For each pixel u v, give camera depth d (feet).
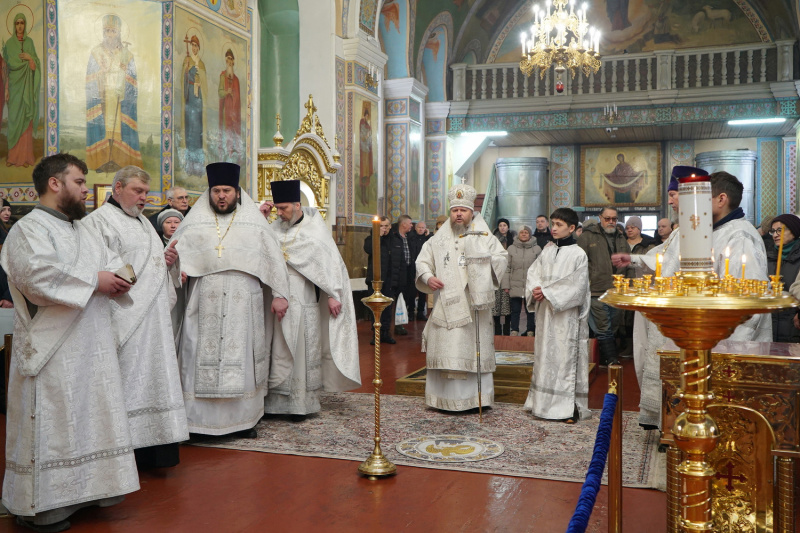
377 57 45.93
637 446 15.92
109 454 11.57
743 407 8.99
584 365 18.70
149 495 12.96
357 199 44.09
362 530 11.19
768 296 5.93
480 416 18.34
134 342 13.64
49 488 10.92
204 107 28.43
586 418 18.69
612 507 9.46
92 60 25.89
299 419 18.84
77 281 11.13
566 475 13.88
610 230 27.58
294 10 40.81
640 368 16.76
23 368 11.01
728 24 59.36
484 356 19.40
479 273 19.06
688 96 55.16
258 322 17.44
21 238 11.00
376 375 14.24
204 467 14.67
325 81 40.81
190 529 11.30
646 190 66.18
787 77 53.98
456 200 19.62
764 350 9.91
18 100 25.52
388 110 54.13
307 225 19.62
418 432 17.38
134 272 12.93
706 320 5.87
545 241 37.27
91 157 25.86
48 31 25.32
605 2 62.03
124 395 13.12
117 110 26.16
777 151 62.59
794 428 9.17
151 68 26.63
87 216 13.70
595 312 27.09
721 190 13.32
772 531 9.45
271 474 14.16
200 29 28.14
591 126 57.82
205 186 28.48
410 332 38.37
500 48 66.13
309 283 19.35
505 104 59.36
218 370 16.48
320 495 12.87
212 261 16.90
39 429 10.93
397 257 34.12
